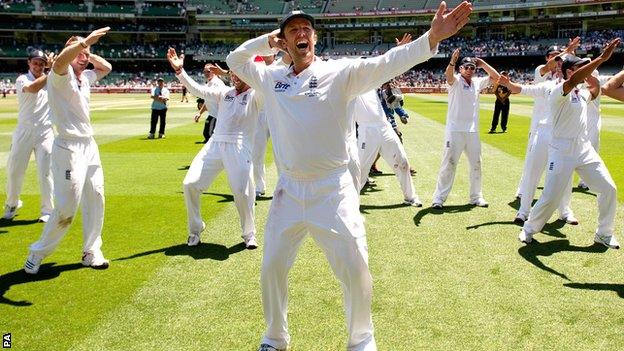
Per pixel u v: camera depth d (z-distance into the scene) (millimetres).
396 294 5074
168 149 15852
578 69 5730
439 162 13102
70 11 74688
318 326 4438
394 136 8555
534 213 6520
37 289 5203
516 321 4504
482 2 74000
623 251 6301
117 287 5262
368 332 3820
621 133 18906
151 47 78250
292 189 3764
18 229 7418
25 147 7754
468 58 8227
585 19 71438
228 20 79750
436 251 6332
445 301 4910
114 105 40031
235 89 6484
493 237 6871
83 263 5867
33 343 4148
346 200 3713
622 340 4176
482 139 17188
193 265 5898
